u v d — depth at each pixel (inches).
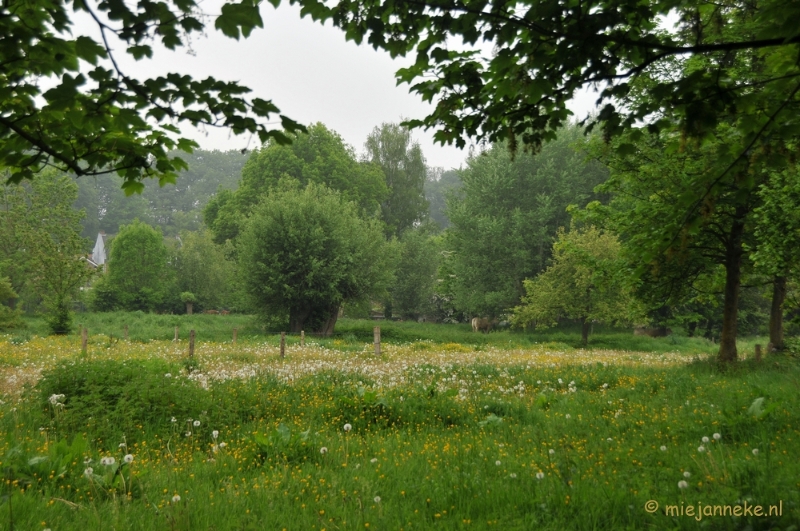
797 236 572.1
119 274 2148.1
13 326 1407.5
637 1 177.3
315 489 230.5
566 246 787.4
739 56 329.1
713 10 200.2
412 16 186.2
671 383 499.8
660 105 191.5
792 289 844.6
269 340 1202.6
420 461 278.2
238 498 220.2
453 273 1995.6
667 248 229.0
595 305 1362.0
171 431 341.7
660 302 772.6
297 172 2055.9
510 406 420.8
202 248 2378.2
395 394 450.3
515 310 1509.6
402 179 2719.0
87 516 195.5
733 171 206.5
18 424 337.7
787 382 446.0
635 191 707.4
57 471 238.5
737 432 288.8
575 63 177.6
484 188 1840.6
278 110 165.8
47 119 172.6
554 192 1807.3
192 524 191.2
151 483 240.4
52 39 147.3
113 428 340.5
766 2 163.5
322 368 639.8
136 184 199.2
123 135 181.5
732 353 684.7
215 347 970.7
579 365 736.3
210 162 5718.5
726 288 694.5
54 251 1266.0
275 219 1496.1
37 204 1852.9
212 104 163.2
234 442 328.5
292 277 1485.0
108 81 152.6
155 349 906.1
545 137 214.4
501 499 209.8
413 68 204.8
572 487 213.0
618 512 190.1
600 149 687.1
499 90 188.5
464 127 221.9
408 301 2357.3
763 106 194.1
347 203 1640.0
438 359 870.4
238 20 138.6
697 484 210.5
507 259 1811.0
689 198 217.6
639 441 291.7
